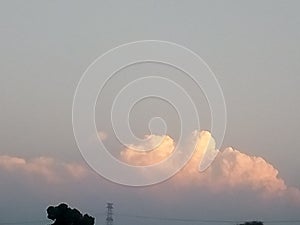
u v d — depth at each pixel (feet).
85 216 346.95
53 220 343.05
